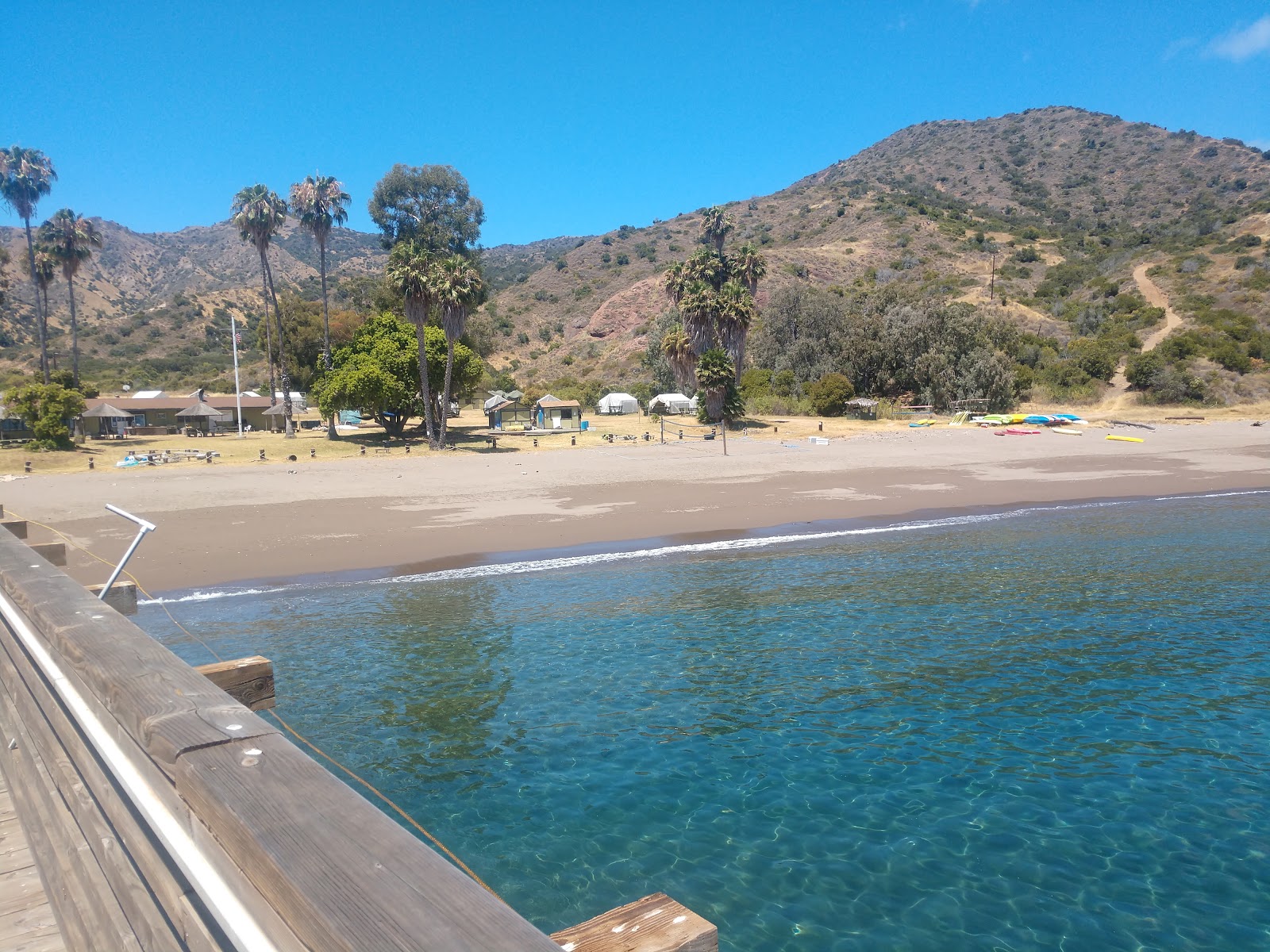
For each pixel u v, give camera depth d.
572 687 10.98
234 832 1.29
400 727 9.72
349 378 44.19
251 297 170.12
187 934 1.63
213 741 1.66
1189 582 16.12
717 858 7.06
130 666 2.22
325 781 1.47
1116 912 6.32
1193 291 86.25
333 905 1.05
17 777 3.78
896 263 120.50
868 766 8.73
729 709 10.20
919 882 6.72
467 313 43.94
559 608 14.86
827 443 43.50
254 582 17.12
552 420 56.94
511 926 1.00
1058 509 25.69
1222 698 10.35
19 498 25.70
